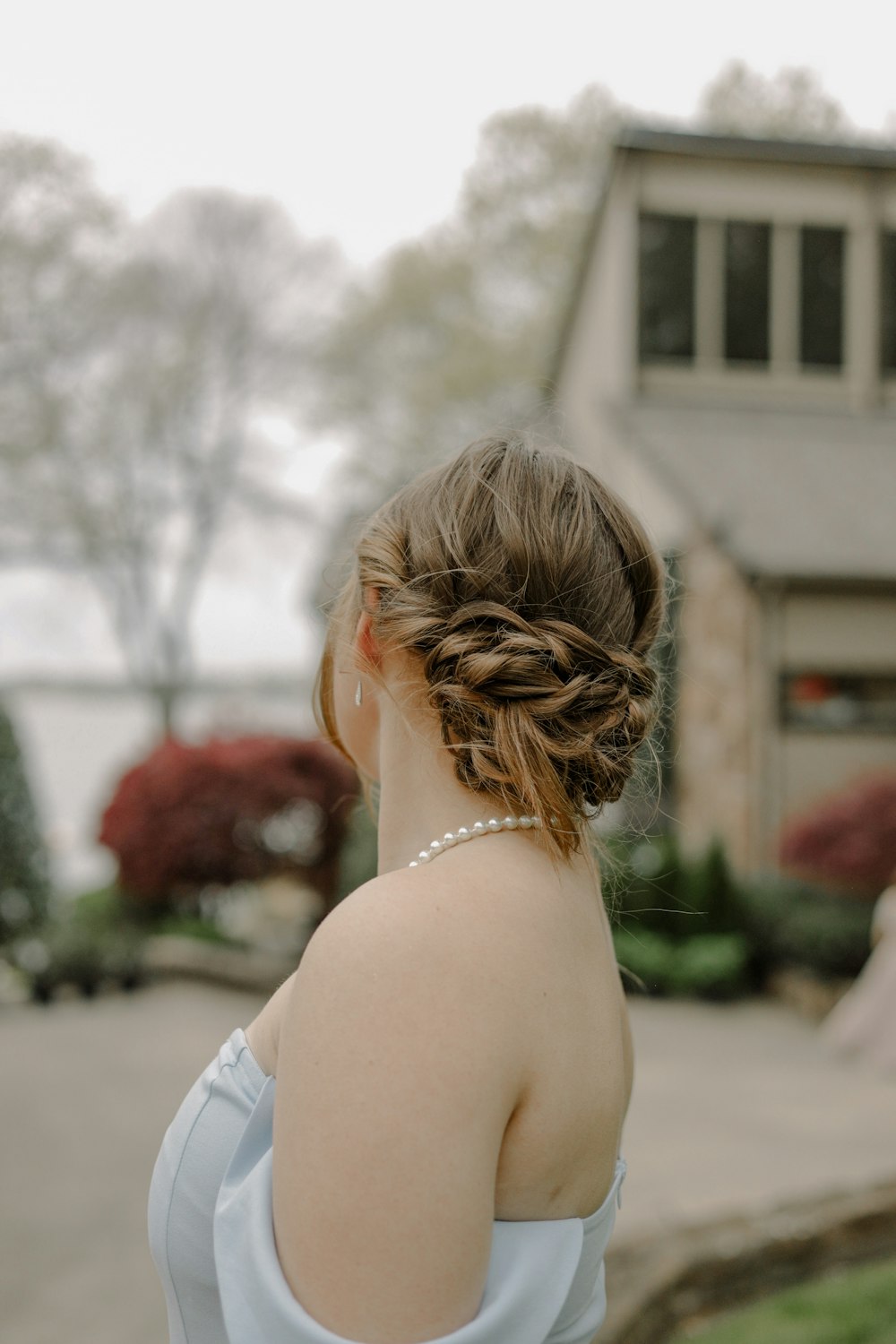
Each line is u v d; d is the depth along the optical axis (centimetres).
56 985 685
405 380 2242
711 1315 294
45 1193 393
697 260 1080
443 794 87
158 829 775
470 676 82
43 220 1980
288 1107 72
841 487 941
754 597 852
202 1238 88
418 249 2222
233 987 725
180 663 2470
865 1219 333
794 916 737
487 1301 72
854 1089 540
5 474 2091
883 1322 270
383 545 91
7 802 730
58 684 3088
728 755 886
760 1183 404
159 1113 481
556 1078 76
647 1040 633
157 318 2188
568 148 2103
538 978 76
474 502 89
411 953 73
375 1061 70
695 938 750
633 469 1043
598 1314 88
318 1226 68
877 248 1084
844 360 1087
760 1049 617
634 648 95
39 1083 523
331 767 791
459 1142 69
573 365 1296
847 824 730
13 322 2008
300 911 828
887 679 869
